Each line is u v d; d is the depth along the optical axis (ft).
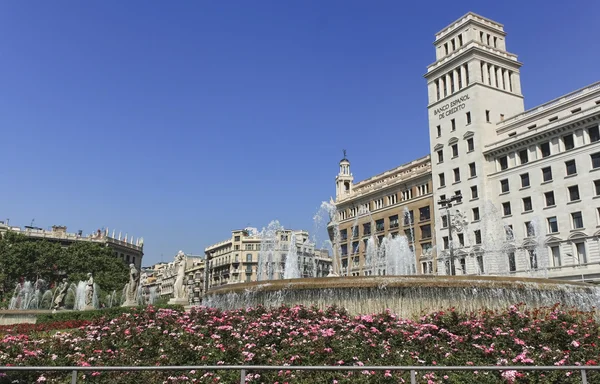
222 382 33.78
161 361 41.19
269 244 260.83
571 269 198.49
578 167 204.13
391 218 308.40
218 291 77.82
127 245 522.06
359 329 47.65
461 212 254.47
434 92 287.28
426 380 33.58
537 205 219.00
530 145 226.58
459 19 281.54
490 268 232.32
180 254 121.90
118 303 273.54
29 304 273.33
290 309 58.39
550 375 34.27
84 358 42.73
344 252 346.33
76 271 320.91
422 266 276.41
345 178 388.98
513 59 277.64
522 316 51.08
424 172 285.02
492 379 34.04
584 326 48.67
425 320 50.90
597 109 196.65
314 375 34.27
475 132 253.24
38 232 450.71
